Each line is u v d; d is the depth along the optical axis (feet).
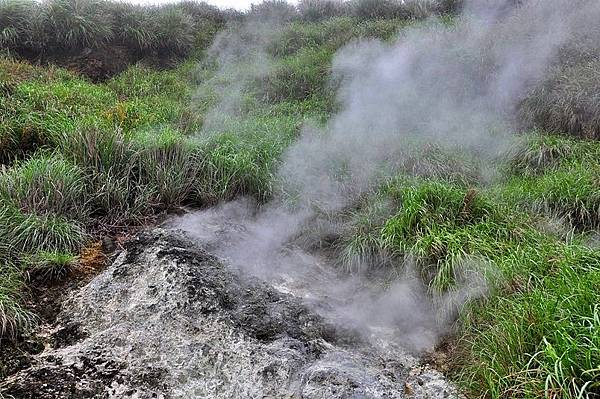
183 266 14.12
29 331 12.45
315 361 11.85
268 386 11.19
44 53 34.40
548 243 14.29
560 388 8.97
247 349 12.01
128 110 25.80
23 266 14.15
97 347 11.98
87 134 19.07
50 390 10.77
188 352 11.90
